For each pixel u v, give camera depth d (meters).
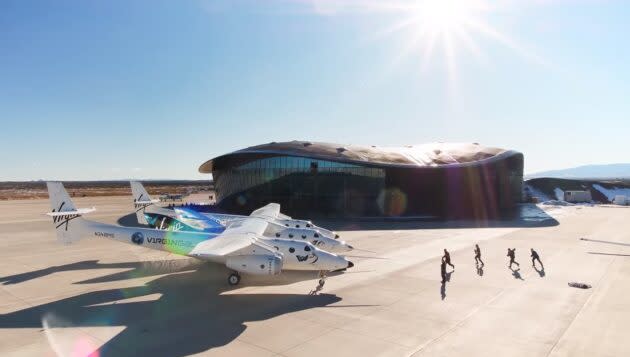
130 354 13.55
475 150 72.81
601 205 87.38
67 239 26.91
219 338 14.92
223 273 25.36
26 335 15.26
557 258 30.12
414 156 67.94
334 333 15.40
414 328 15.95
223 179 70.38
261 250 21.83
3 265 28.02
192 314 17.64
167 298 20.08
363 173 62.28
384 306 18.75
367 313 17.77
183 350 13.85
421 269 26.58
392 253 32.25
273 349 13.94
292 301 19.52
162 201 104.56
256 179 65.12
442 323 16.50
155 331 15.62
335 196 62.03
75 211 27.08
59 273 25.53
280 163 63.59
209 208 70.88
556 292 21.05
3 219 60.62
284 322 16.62
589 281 23.34
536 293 20.89
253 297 20.25
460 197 65.19
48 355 13.52
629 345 14.26
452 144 80.31
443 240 39.16
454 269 26.42
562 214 66.88
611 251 33.09
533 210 73.62
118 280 23.69
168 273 25.44
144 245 25.92
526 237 41.09
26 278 24.22
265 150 64.25
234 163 67.50
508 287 22.02
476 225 51.62
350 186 62.00
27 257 30.94
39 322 16.66
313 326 16.14
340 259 23.23
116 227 26.53
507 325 16.28
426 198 64.44
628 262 28.64
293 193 63.12
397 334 15.32
